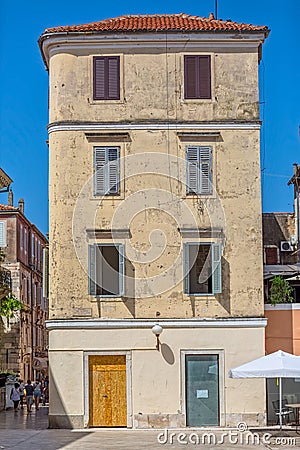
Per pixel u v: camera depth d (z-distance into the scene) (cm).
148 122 3209
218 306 3156
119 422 3117
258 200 3206
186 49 3238
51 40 3222
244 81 3238
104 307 3144
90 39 3206
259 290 3169
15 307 5394
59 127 3209
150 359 3130
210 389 3130
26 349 6378
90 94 3219
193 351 3134
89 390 3128
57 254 3175
